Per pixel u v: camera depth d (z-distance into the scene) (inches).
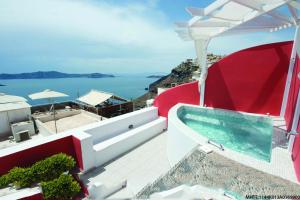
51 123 482.0
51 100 595.5
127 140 334.6
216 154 196.4
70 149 275.3
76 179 256.4
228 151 202.8
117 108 598.9
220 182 152.4
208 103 430.3
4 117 425.1
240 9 247.0
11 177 204.7
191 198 131.2
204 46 406.3
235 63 386.0
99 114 553.6
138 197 166.2
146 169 280.8
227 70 397.4
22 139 397.7
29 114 463.8
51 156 245.3
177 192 136.7
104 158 297.9
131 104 641.0
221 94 410.6
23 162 233.0
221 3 200.7
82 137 266.8
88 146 270.1
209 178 159.2
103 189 226.1
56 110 565.9
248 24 312.3
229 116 389.1
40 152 245.9
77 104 633.0
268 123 344.5
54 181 212.4
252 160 186.5
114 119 356.2
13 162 224.8
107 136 335.0
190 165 183.8
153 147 348.5
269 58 349.7
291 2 196.5
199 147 210.7
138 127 385.1
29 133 425.1
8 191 203.9
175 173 178.4
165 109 456.4
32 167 220.5
